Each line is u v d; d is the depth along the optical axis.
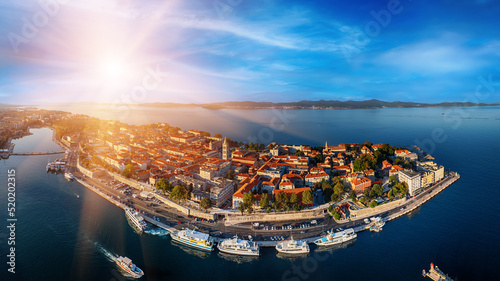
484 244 198.75
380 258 188.75
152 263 185.38
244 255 194.62
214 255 196.25
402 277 170.62
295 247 196.00
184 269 181.25
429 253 191.75
